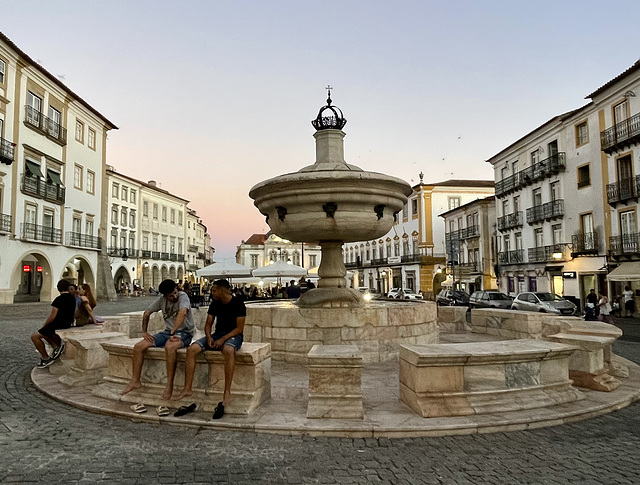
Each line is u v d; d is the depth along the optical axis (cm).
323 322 706
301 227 756
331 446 388
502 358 461
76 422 450
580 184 2666
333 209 736
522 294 2211
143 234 5562
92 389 554
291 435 412
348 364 443
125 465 350
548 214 2939
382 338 721
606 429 433
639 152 2239
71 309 719
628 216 2348
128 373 521
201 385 473
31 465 349
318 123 862
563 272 2767
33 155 2805
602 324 708
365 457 366
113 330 806
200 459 362
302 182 716
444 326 1145
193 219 7350
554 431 426
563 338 581
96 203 3622
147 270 5569
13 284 2634
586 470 343
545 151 3025
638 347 1083
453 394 447
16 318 1742
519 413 449
